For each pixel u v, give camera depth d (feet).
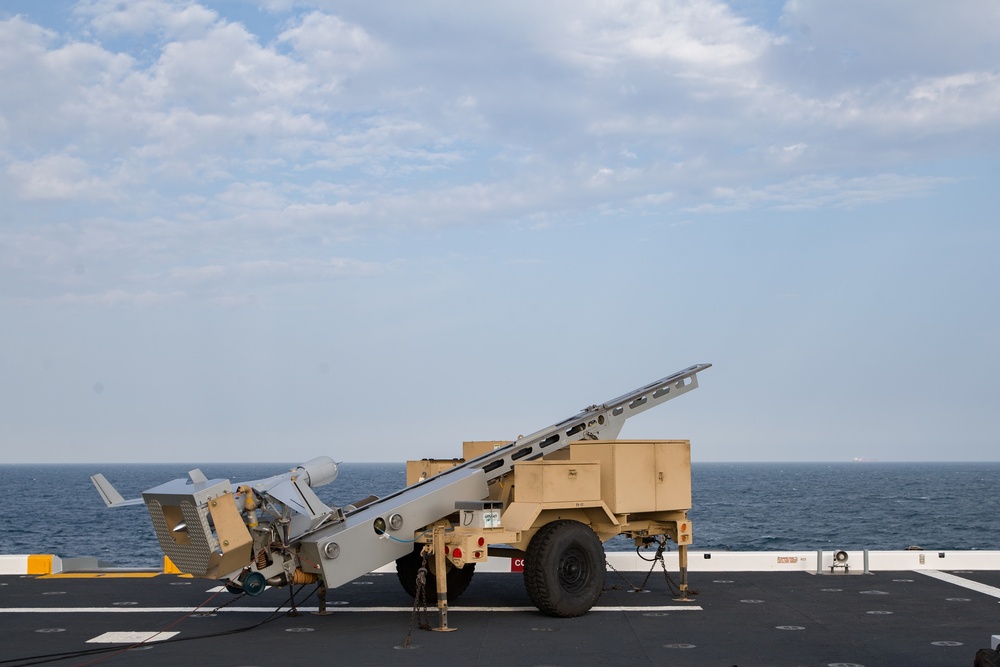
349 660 27.94
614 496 36.63
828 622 33.83
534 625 33.68
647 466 37.83
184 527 32.91
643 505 37.45
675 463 38.86
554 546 34.73
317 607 38.42
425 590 37.63
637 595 40.32
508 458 38.42
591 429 40.42
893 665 26.99
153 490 33.12
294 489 34.53
